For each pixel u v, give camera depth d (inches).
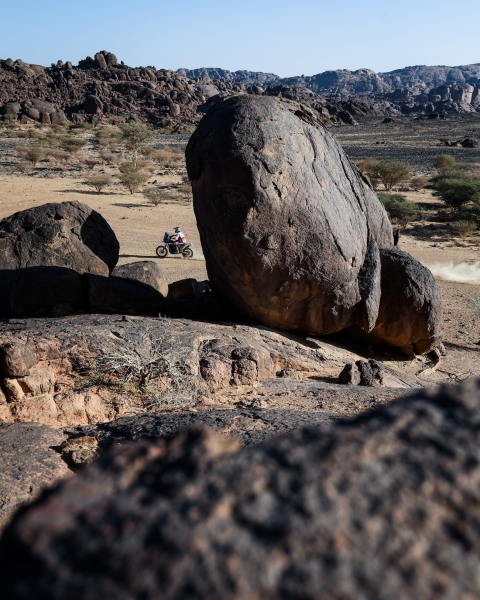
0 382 261.3
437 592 35.5
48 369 284.5
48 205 513.3
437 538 38.2
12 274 478.9
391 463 42.3
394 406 47.6
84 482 41.9
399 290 478.0
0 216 1173.7
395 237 538.3
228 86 7785.4
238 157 388.2
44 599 34.9
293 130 409.7
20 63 5595.5
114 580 35.4
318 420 226.7
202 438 45.4
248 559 36.2
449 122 5054.1
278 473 41.7
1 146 2898.6
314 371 397.7
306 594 34.8
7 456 205.5
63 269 442.9
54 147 3016.7
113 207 1405.0
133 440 215.0
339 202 425.4
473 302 705.6
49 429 234.5
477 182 1496.1
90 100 5078.7
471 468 41.7
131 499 40.3
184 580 35.2
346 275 429.7
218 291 481.7
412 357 509.0
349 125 5251.0
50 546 37.3
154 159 2615.7
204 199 410.6
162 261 911.7
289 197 395.9
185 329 357.4
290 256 405.4
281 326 449.1
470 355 551.8
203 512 38.7
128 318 358.6
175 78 6432.1
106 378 289.0
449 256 1026.1
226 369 321.4
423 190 1830.7
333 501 39.5
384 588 35.4
